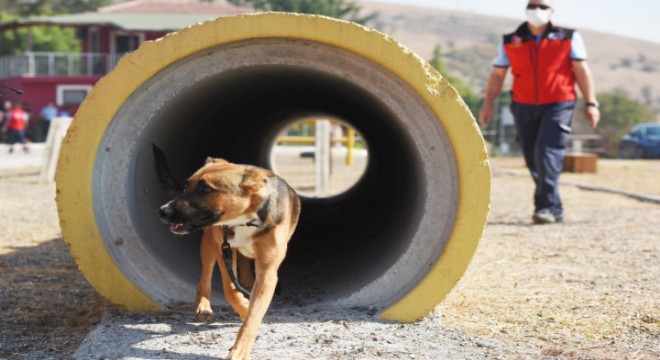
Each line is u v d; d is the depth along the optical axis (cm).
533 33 1063
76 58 4831
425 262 593
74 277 787
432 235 591
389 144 962
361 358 507
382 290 605
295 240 963
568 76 1075
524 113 1099
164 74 595
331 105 1052
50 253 920
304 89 880
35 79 4741
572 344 562
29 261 869
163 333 549
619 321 624
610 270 816
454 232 579
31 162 2502
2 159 2656
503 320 627
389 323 582
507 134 5019
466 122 573
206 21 583
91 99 586
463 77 15512
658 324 615
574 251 923
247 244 519
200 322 575
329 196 1491
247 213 509
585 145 4172
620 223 1148
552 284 755
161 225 672
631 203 1424
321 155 1697
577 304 678
